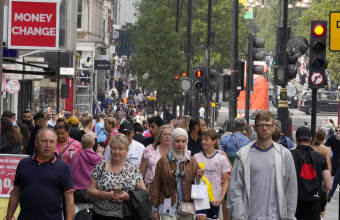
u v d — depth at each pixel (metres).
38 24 34.03
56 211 17.98
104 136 39.16
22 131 31.16
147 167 23.50
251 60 48.62
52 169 17.94
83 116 30.42
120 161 19.08
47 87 90.00
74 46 97.12
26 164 18.00
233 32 49.97
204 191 21.03
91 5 126.06
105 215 18.88
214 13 135.00
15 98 73.88
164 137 23.28
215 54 131.25
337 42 31.89
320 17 117.56
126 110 116.69
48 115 50.66
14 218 22.64
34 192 17.80
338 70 121.56
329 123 80.81
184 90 63.91
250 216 17.56
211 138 23.88
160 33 96.38
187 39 84.25
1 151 26.22
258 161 17.58
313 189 21.72
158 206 21.02
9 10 33.88
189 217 21.19
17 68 70.94
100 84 145.00
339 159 38.53
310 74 33.50
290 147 32.09
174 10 129.75
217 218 24.02
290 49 44.06
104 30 155.25
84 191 23.86
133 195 18.86
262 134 17.50
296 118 130.50
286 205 17.66
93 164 23.95
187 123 29.41
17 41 34.00
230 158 27.59
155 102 107.06
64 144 25.70
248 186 17.53
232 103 48.72
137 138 32.22
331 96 139.25
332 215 33.66
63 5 38.00
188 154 21.36
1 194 22.66
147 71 99.19
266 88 94.12
